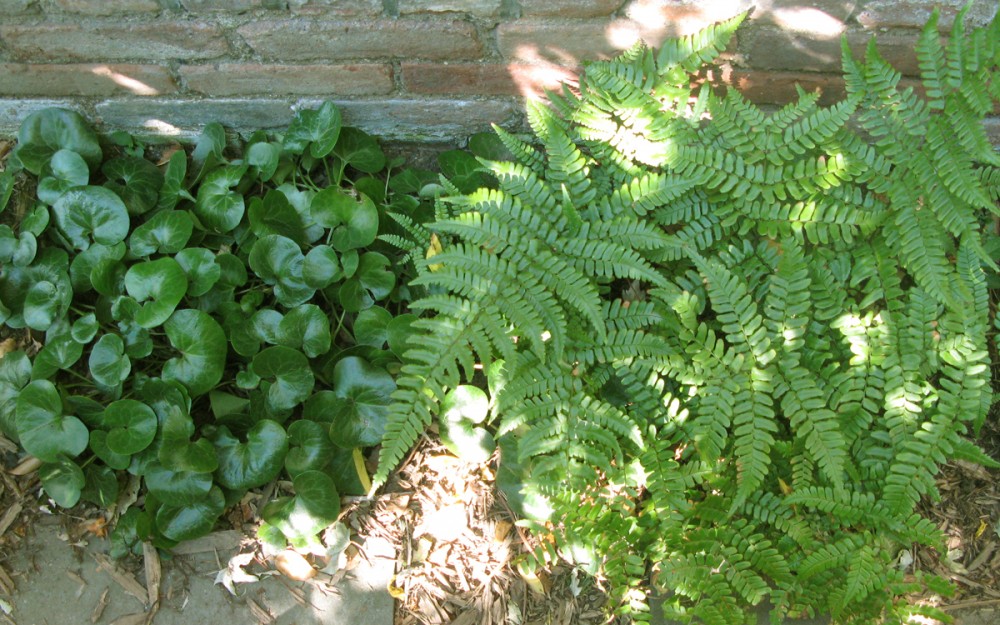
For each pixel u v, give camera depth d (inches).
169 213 98.9
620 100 93.1
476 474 97.6
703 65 98.8
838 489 84.4
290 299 97.3
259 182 106.3
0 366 96.2
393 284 97.7
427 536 95.2
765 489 92.8
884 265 91.4
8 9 94.7
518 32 95.3
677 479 87.3
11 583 92.2
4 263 99.4
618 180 95.6
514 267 84.1
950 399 88.4
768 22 93.7
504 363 85.4
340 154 104.4
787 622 90.5
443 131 108.8
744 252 93.6
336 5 93.1
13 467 96.7
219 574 92.9
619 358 87.6
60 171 102.3
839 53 96.6
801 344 87.0
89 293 102.5
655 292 88.4
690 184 88.4
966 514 96.6
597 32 95.3
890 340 89.7
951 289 90.3
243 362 99.3
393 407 82.5
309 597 92.2
